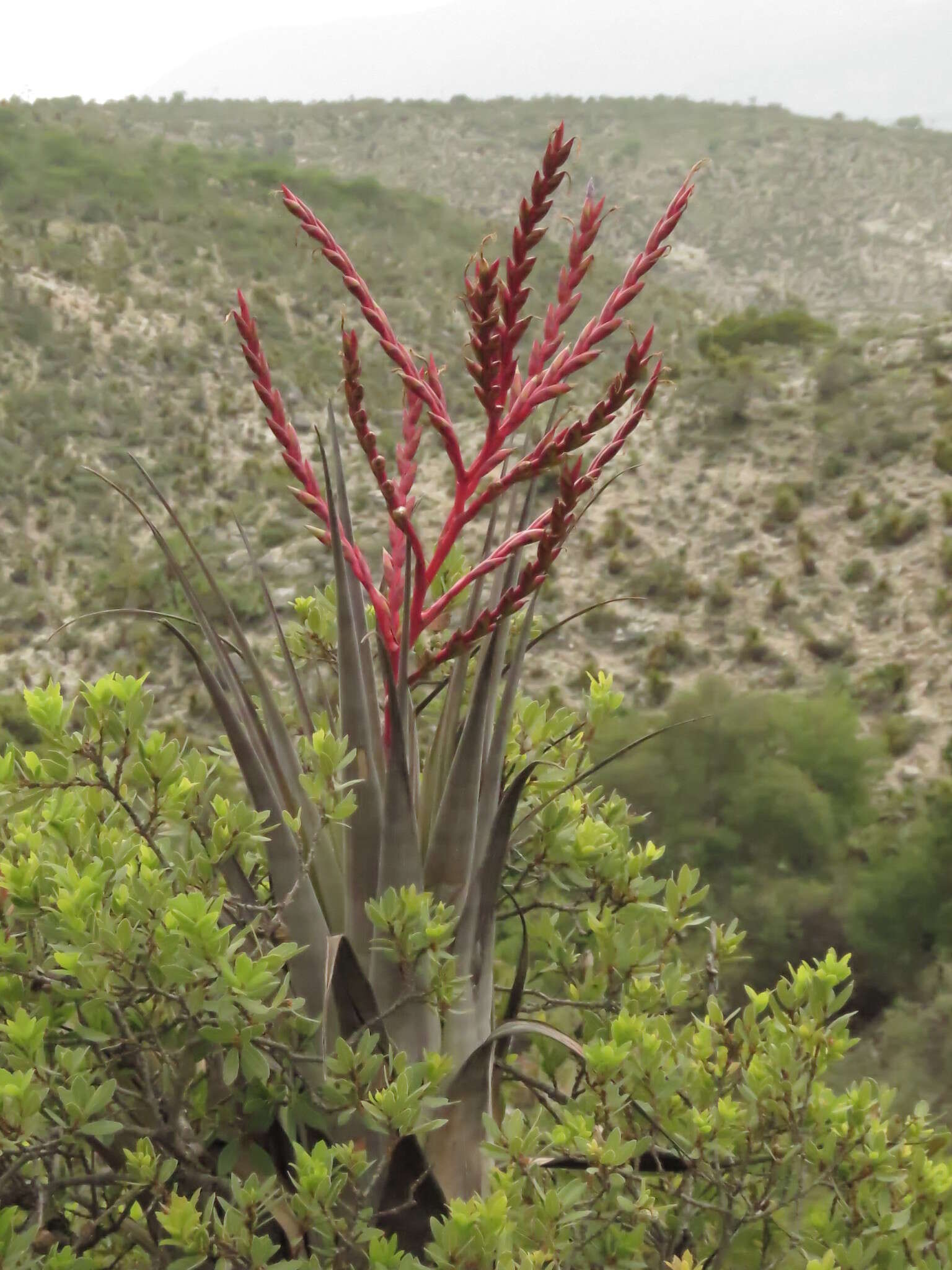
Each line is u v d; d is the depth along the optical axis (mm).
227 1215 1744
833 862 14695
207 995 1832
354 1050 2021
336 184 80312
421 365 2180
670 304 75750
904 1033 9500
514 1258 1833
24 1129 1667
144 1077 1913
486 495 2037
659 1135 2230
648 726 16359
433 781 2246
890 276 118375
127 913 2016
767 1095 2105
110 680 2143
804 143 138375
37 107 110938
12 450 47344
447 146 139375
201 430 51625
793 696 25172
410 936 1936
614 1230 1999
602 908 2586
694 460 37469
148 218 71875
